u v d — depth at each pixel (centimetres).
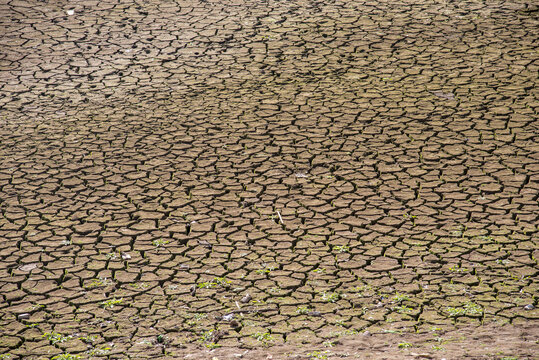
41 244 524
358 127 684
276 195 584
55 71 812
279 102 737
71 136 679
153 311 454
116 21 958
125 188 596
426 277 480
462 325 432
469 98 729
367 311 450
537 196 569
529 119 685
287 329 435
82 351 418
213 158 641
